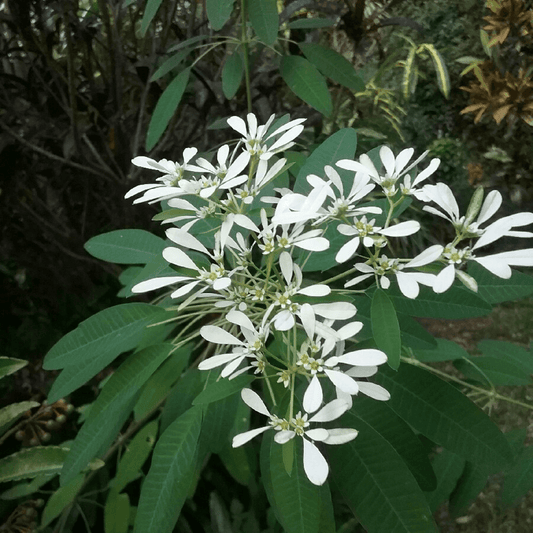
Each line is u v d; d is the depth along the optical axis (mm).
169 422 448
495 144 2148
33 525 645
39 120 861
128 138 879
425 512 322
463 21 2191
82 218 941
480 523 1202
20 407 615
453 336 1877
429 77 2197
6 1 810
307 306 288
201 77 771
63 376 423
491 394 471
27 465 590
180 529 693
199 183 330
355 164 327
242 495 749
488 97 1005
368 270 312
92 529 684
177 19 1005
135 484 702
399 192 331
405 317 372
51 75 863
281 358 331
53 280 909
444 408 365
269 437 362
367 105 1532
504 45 1030
